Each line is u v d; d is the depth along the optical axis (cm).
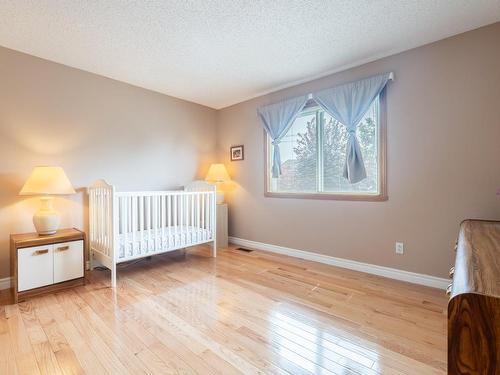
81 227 294
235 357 148
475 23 212
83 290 240
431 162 241
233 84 340
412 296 225
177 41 237
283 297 225
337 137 309
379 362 144
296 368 139
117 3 185
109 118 317
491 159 214
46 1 182
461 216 228
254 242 394
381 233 273
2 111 246
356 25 213
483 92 216
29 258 225
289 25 212
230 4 187
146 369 139
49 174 241
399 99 258
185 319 189
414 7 191
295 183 348
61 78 280
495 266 88
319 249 321
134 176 339
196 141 413
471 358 62
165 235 297
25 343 160
